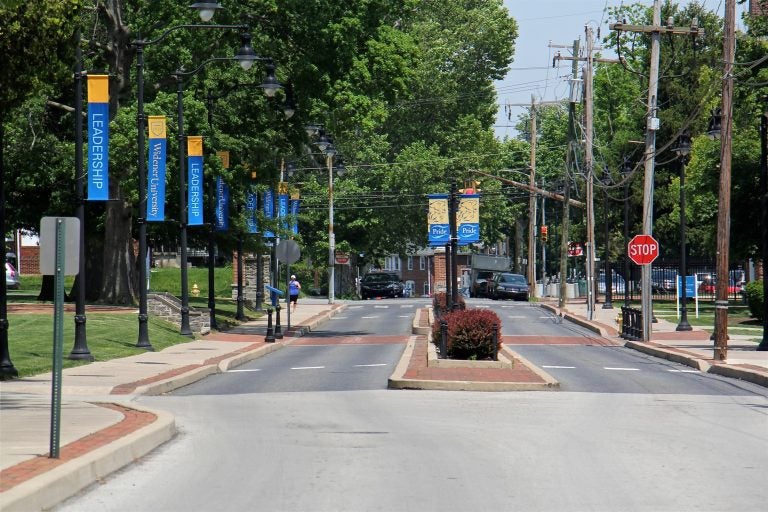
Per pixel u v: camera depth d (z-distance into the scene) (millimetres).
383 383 27312
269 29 50656
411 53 52125
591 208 63438
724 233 34656
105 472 13617
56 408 13406
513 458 15078
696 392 25703
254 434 17500
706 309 74438
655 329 53906
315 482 13164
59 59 25906
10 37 23984
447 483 13109
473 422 19203
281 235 56812
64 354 33062
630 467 14391
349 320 65875
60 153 51875
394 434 17531
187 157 48062
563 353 40625
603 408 21734
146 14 48438
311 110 51156
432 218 55500
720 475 13812
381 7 51281
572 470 14109
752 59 66188
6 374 26391
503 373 27938
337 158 73375
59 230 13703
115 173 48312
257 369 32938
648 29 46406
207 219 51719
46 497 11484
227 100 52250
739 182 64500
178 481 13250
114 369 29828
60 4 24578
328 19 50062
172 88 51406
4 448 14320
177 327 47812
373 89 51844
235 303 74562
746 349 39969
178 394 25172
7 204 58188
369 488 12758
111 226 53250
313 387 26469
